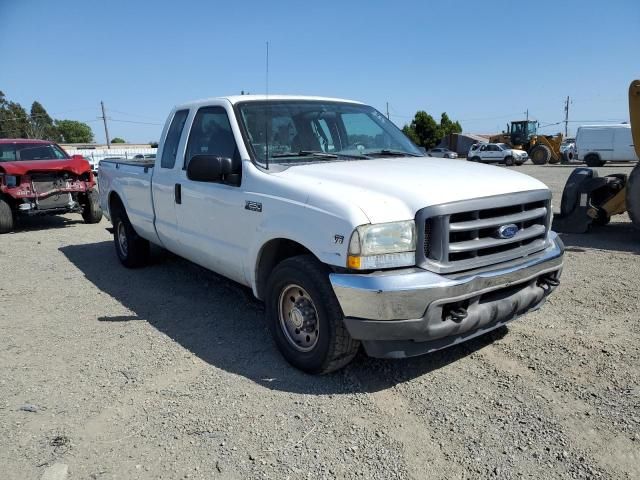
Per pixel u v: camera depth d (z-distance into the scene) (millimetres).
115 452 3053
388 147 5137
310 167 4113
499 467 2830
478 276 3402
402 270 3320
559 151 39625
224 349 4395
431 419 3287
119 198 6973
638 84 8602
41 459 3000
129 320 5148
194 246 5078
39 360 4309
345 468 2859
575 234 9250
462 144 56219
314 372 3811
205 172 4191
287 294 3941
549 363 3980
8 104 86375
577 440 3033
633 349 4191
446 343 3545
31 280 6754
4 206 10469
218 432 3213
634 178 8602
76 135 120062
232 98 4785
